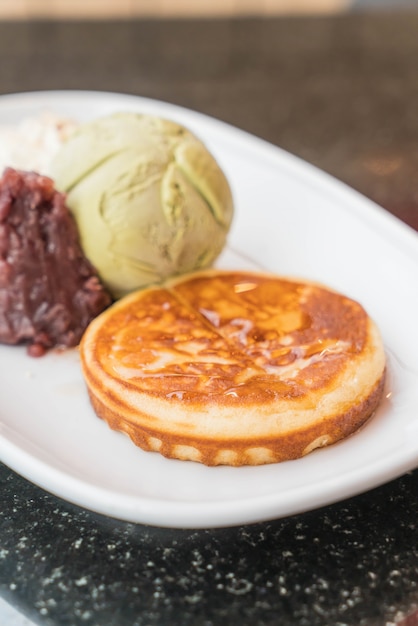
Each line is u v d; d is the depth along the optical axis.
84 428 0.32
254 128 0.49
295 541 0.29
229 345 0.33
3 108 0.45
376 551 0.29
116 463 0.31
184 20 0.59
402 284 0.37
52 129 0.40
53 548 0.29
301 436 0.31
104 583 0.28
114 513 0.29
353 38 0.58
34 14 0.69
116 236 0.35
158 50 0.56
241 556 0.29
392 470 0.30
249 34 0.58
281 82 0.53
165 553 0.29
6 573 0.29
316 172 0.42
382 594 0.28
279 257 0.39
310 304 0.34
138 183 0.35
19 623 0.28
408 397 0.33
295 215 0.41
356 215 0.40
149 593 0.28
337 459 0.31
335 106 0.51
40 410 0.33
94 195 0.35
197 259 0.37
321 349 0.32
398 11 0.61
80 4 0.71
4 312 0.35
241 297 0.35
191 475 0.31
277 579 0.29
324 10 0.68
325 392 0.31
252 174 0.43
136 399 0.31
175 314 0.34
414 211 0.43
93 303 0.36
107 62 0.54
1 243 0.34
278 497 0.29
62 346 0.36
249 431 0.31
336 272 0.38
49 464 0.30
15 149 0.40
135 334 0.33
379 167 0.46
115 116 0.37
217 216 0.37
